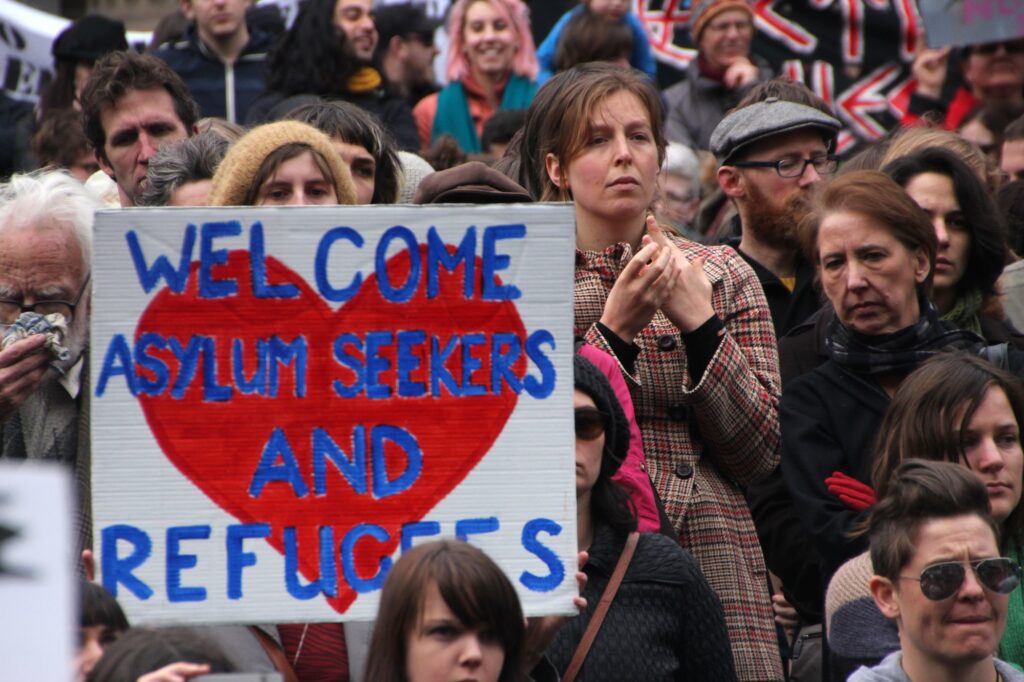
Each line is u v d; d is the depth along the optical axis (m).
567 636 11.98
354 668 11.80
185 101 18.17
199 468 10.78
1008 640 13.33
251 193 14.41
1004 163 22.59
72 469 13.45
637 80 15.19
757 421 14.21
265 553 10.73
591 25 24.81
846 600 12.95
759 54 27.42
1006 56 26.45
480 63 26.03
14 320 13.41
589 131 14.93
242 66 25.64
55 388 13.54
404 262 10.95
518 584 10.73
